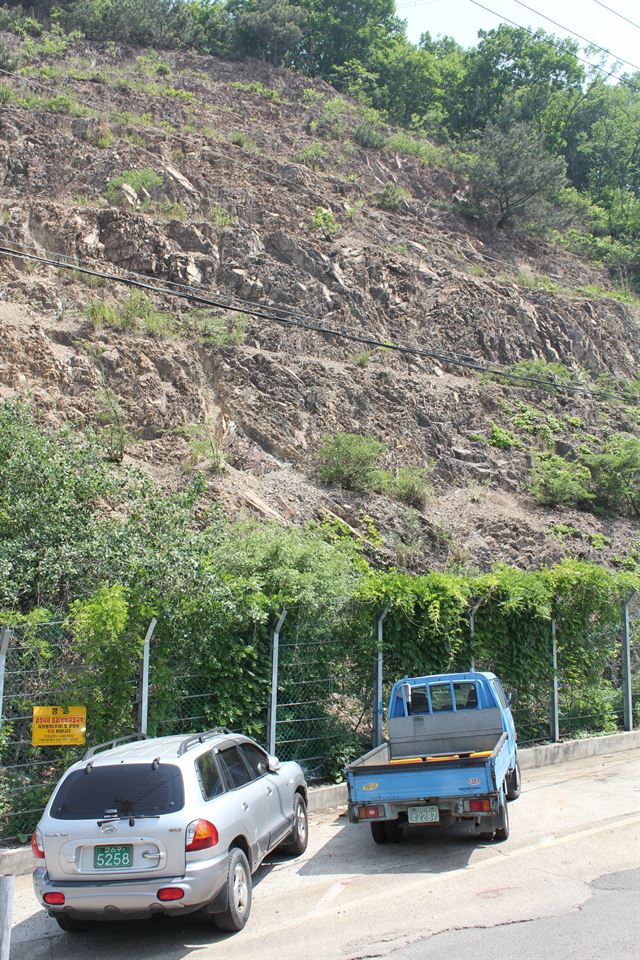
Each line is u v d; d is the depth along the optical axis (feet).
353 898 25.11
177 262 89.45
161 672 33.91
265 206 108.78
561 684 50.85
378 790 29.60
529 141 152.97
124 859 21.62
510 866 27.37
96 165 99.86
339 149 147.23
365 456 75.51
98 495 45.85
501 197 148.15
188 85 152.87
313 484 73.82
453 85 222.69
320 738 39.45
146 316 81.30
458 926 21.99
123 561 38.19
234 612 36.11
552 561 77.41
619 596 53.31
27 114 103.96
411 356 96.43
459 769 29.14
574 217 163.02
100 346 74.18
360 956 20.36
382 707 41.75
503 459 88.69
